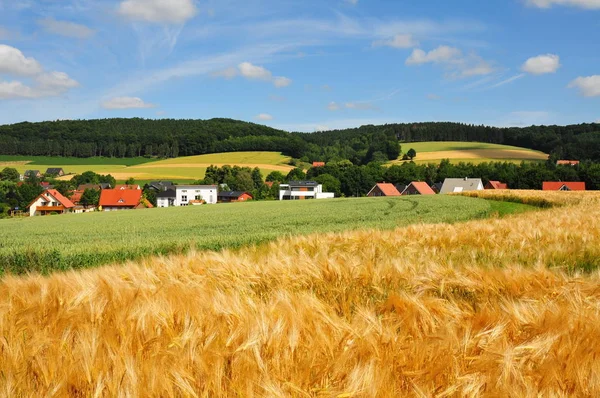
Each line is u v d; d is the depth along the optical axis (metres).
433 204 41.69
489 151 150.00
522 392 2.35
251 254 10.62
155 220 35.03
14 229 30.22
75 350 2.80
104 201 88.62
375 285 5.27
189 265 6.38
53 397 2.44
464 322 3.29
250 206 52.53
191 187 95.44
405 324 3.29
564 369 2.59
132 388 2.40
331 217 30.38
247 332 2.93
